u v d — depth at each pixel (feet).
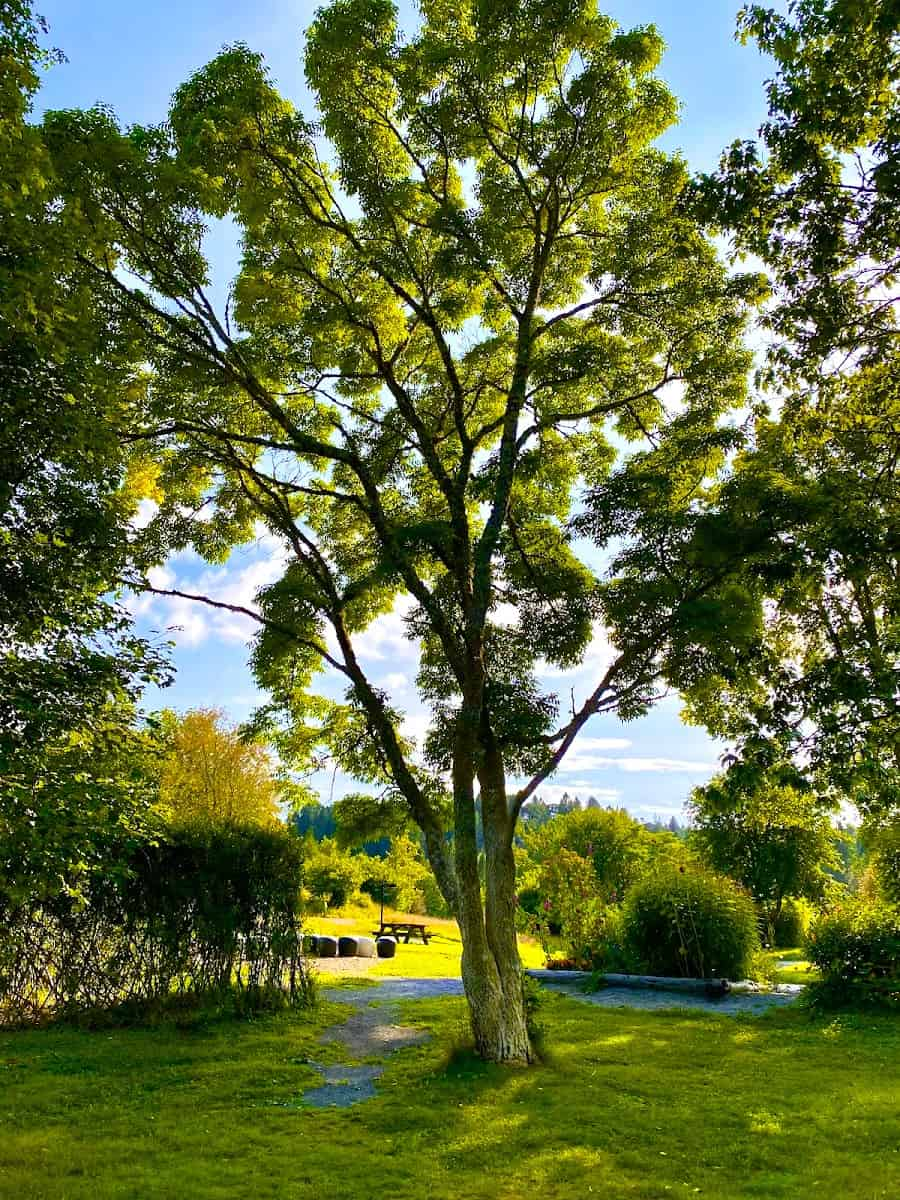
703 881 57.88
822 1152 21.33
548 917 68.90
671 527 31.99
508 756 35.81
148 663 26.50
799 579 31.73
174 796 91.71
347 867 135.03
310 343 40.04
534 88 36.63
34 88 24.29
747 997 49.75
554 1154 21.35
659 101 35.91
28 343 23.27
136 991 38.83
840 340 28.81
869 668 28.96
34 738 23.11
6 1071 29.22
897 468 30.78
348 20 34.19
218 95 35.22
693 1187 18.98
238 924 41.27
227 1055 32.35
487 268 35.58
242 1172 19.83
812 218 26.89
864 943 44.37
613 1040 36.27
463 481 37.78
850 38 25.76
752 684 33.53
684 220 35.96
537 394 43.01
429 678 41.73
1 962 36.99
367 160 36.04
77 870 24.77
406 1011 42.22
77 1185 18.71
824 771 28.86
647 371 42.24
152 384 39.06
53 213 29.81
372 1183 19.27
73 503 26.00
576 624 37.73
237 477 44.16
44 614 25.09
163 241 34.76
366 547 45.03
